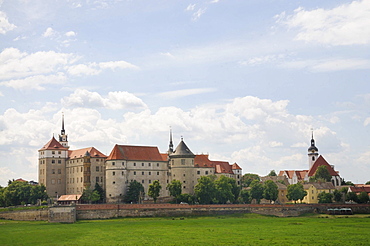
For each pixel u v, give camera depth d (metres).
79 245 128.00
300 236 145.12
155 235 149.38
